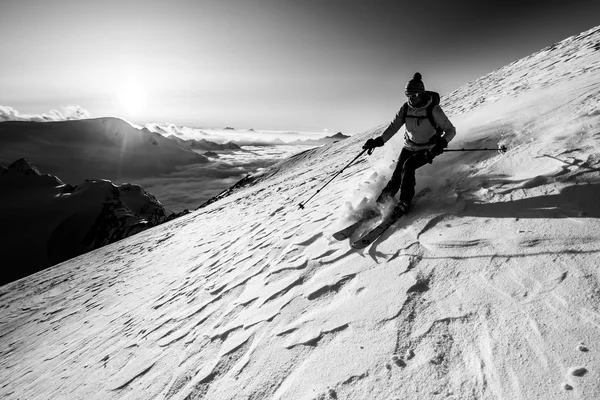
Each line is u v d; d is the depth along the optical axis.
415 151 3.76
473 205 3.14
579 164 2.94
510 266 2.24
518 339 1.76
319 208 5.60
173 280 6.73
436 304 2.21
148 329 4.45
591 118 3.68
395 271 2.71
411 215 3.47
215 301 4.16
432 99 3.49
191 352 3.22
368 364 2.00
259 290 3.66
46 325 9.25
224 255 6.48
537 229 2.46
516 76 13.27
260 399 2.17
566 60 10.90
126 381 3.37
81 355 5.06
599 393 1.40
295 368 2.26
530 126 4.42
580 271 1.98
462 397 1.62
